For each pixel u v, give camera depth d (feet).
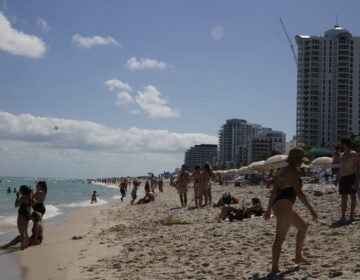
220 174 313.32
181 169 86.84
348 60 510.17
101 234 54.24
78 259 37.40
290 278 23.15
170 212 77.36
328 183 124.88
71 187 398.42
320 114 515.91
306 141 516.32
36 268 34.35
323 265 25.11
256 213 53.01
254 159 581.12
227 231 41.83
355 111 513.04
